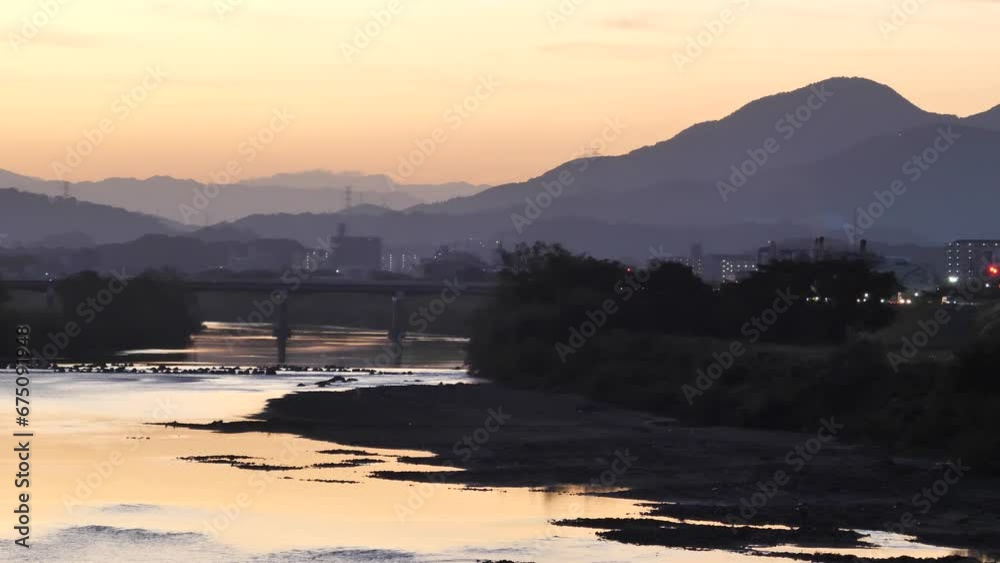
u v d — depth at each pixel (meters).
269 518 85.25
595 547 76.19
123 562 73.31
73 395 178.00
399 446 122.75
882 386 132.00
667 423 145.12
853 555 73.69
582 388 181.62
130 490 95.50
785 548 75.69
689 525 82.31
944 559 72.44
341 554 75.06
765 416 138.25
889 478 100.50
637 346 190.88
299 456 114.88
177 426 137.38
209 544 77.69
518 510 88.12
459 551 75.50
